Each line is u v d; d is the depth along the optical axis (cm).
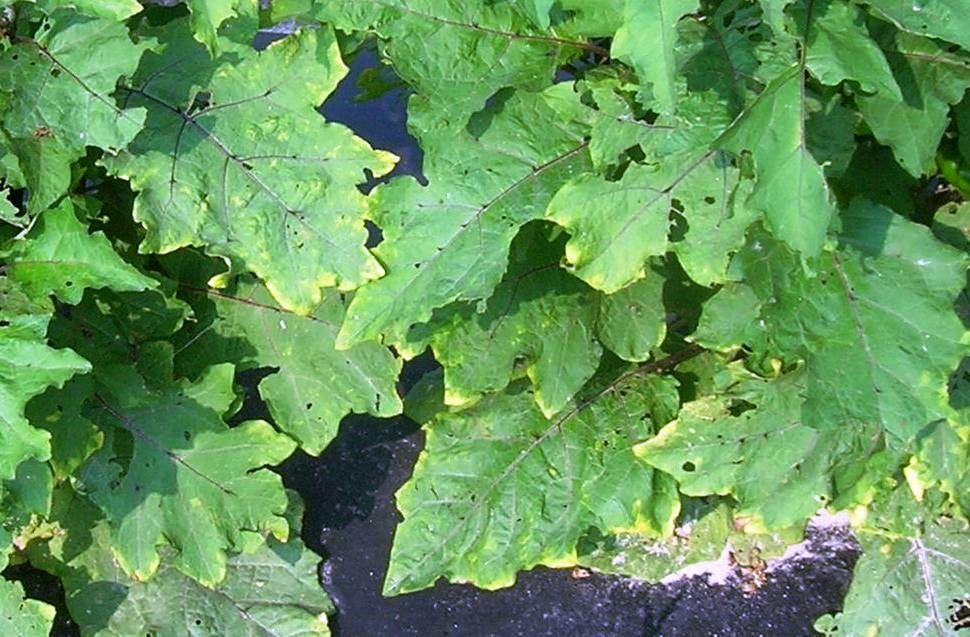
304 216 144
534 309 148
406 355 148
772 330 138
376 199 143
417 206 143
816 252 130
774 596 161
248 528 151
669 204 139
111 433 150
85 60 138
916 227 140
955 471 145
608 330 149
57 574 156
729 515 159
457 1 142
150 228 143
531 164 142
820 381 137
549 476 153
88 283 142
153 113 144
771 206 131
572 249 140
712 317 144
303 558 160
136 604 156
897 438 136
